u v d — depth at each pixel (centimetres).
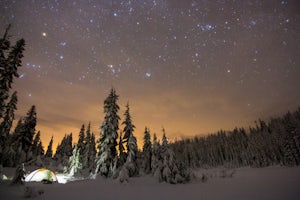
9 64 2111
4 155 3216
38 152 7169
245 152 8712
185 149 11688
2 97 1984
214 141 12538
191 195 1573
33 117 4397
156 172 2522
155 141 3228
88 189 1922
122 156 3206
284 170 4241
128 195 1655
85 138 5756
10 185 1736
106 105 3250
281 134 7169
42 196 1454
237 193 1552
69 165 4531
